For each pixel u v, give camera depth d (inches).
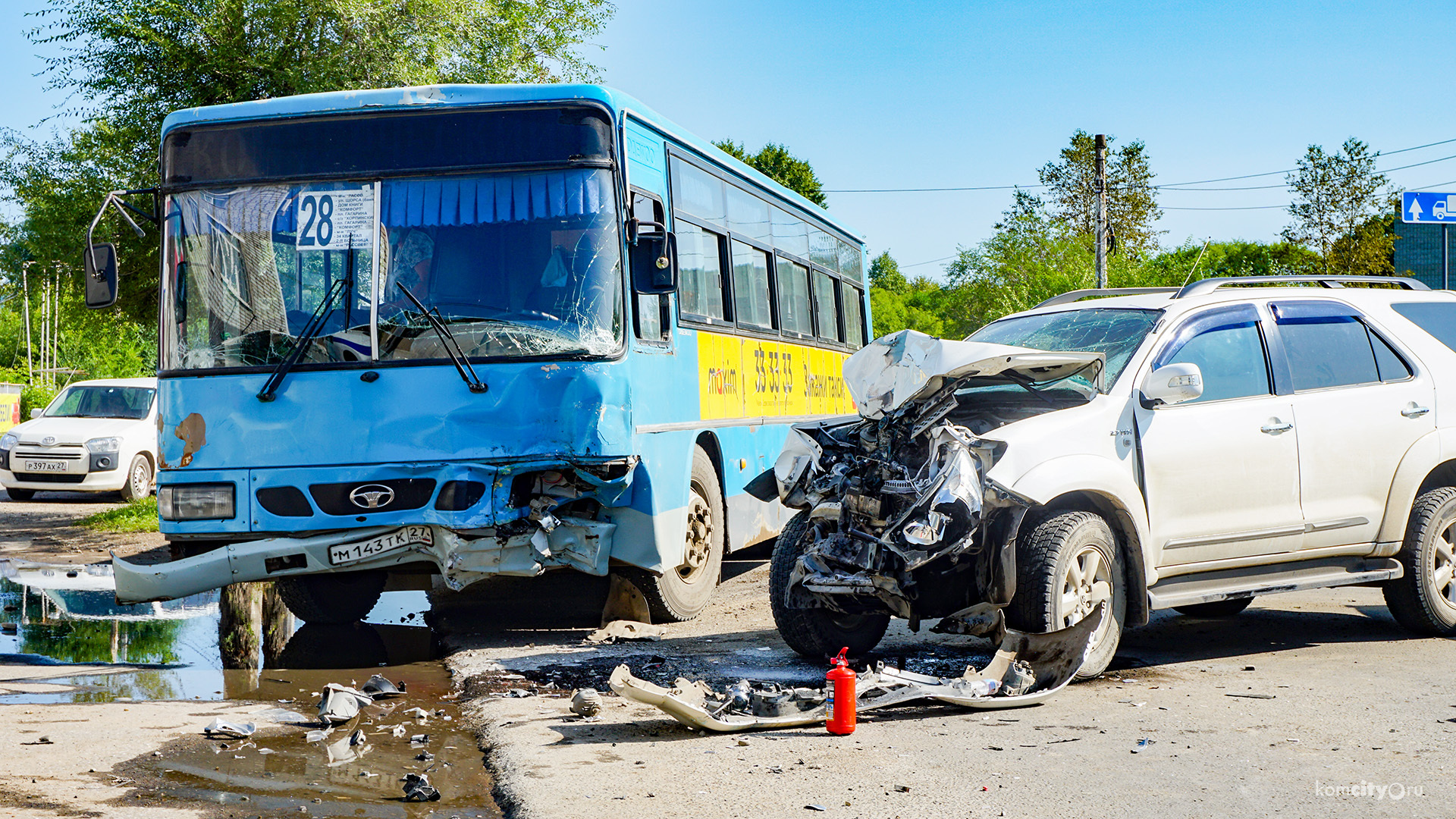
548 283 315.3
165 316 326.3
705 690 251.1
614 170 322.0
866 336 666.8
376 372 313.3
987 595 262.5
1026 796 187.5
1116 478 271.1
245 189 325.1
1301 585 299.1
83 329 823.1
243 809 188.9
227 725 237.8
